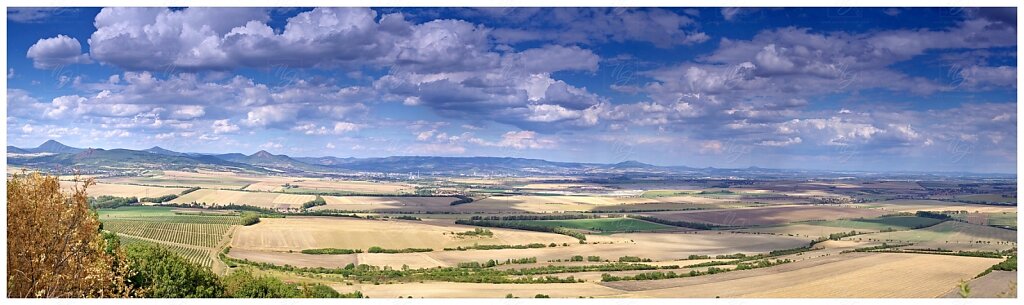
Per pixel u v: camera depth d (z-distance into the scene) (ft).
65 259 80.18
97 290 83.71
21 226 77.10
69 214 80.53
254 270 283.18
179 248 345.10
